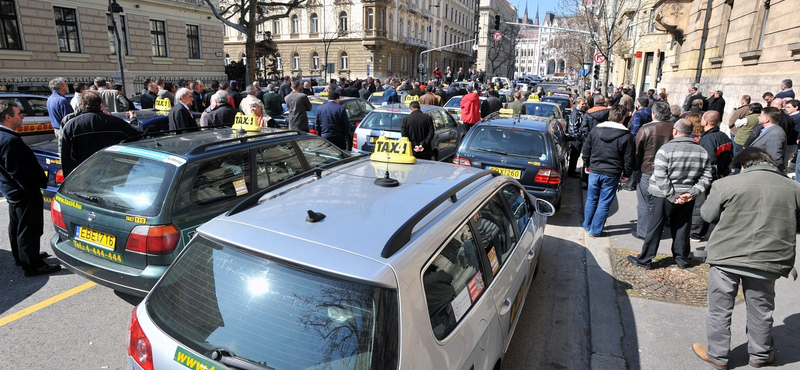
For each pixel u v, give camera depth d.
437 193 2.68
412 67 58.31
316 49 49.41
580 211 7.21
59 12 21.42
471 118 10.65
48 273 4.64
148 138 4.34
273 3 27.73
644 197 5.66
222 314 1.94
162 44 27.05
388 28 48.94
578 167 10.26
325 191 2.65
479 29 87.44
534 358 3.49
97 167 3.87
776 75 11.03
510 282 2.88
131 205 3.46
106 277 3.49
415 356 1.78
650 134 5.53
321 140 5.23
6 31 19.39
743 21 13.62
